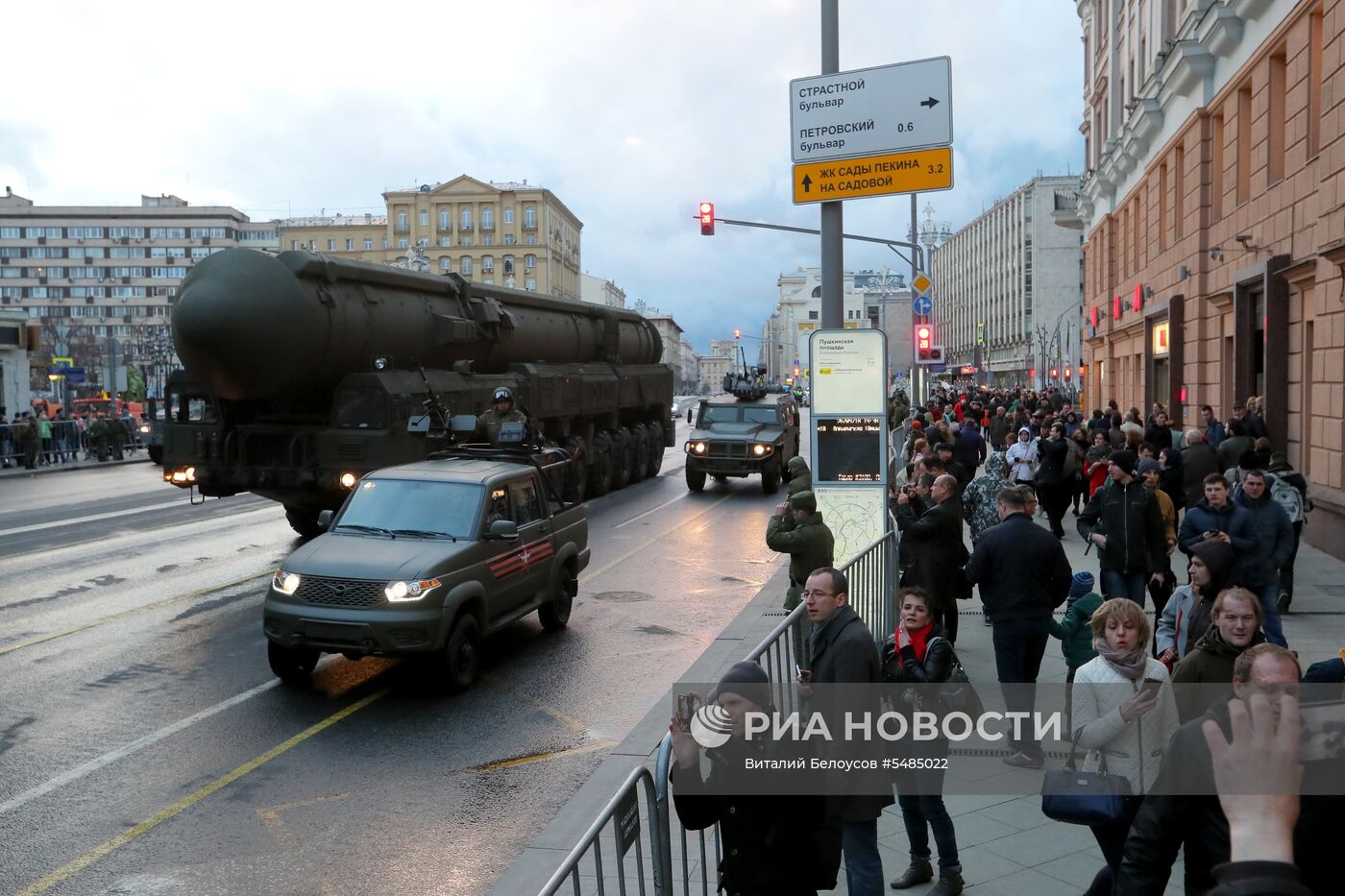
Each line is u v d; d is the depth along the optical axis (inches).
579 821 239.6
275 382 589.0
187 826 247.9
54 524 765.3
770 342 6835.6
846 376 424.8
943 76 416.8
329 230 4788.4
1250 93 777.6
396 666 387.5
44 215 5713.6
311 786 273.1
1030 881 202.1
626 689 360.5
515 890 204.1
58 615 468.4
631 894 194.2
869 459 425.1
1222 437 673.6
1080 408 1788.9
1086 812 159.8
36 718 326.6
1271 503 325.7
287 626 342.3
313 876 222.8
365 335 634.2
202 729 317.4
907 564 360.2
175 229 5738.2
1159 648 253.4
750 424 1014.4
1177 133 969.5
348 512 387.9
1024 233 3969.0
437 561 349.4
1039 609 262.7
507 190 4525.1
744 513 845.8
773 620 446.0
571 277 5132.9
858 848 181.5
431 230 4571.9
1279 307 663.1
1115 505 357.1
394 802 262.5
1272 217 688.4
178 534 716.0
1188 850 112.4
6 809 257.4
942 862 196.2
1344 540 541.3
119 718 327.0
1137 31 1234.6
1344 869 98.0
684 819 152.6
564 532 448.5
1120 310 1333.7
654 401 1163.3
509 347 834.2
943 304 5654.5
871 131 426.6
